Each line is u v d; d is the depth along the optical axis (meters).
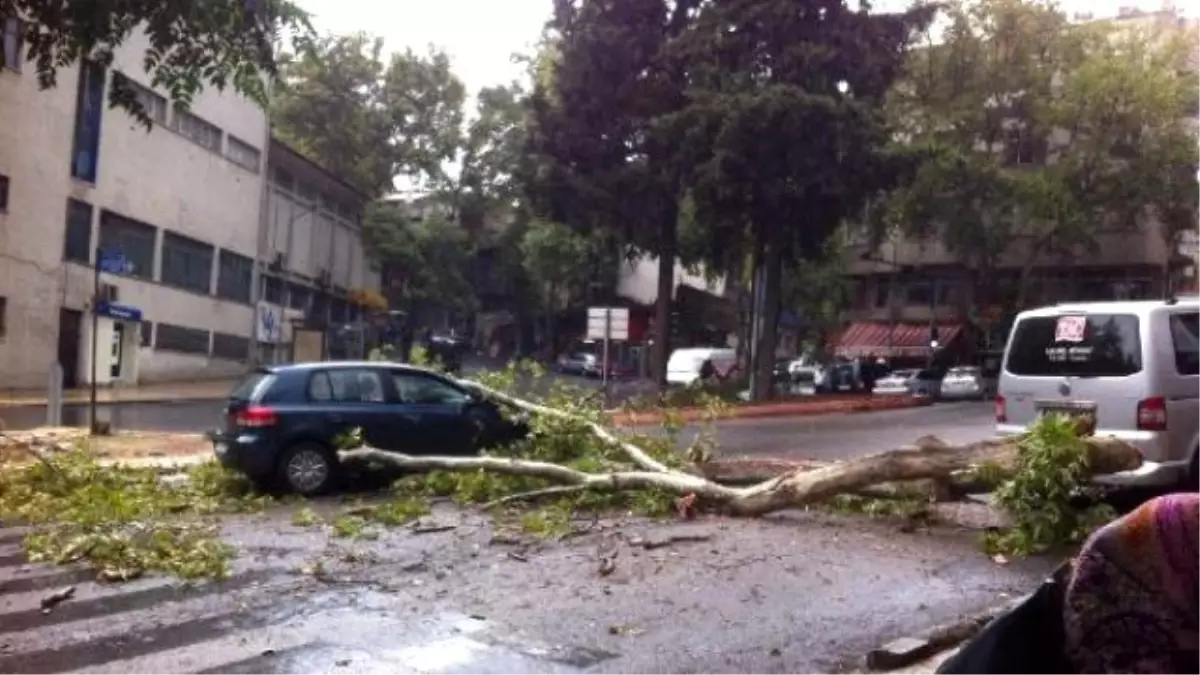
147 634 6.56
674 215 31.52
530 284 65.31
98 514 10.57
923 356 50.22
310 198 52.00
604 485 10.62
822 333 55.91
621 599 7.27
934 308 52.50
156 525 10.08
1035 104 38.84
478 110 61.75
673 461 11.71
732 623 6.71
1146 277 46.56
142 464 14.99
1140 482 9.61
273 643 6.36
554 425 12.41
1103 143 38.53
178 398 32.16
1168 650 1.73
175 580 8.00
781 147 27.23
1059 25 38.50
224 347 43.25
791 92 26.58
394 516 10.31
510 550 8.84
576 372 59.59
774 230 29.73
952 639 6.27
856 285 54.97
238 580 7.97
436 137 60.72
